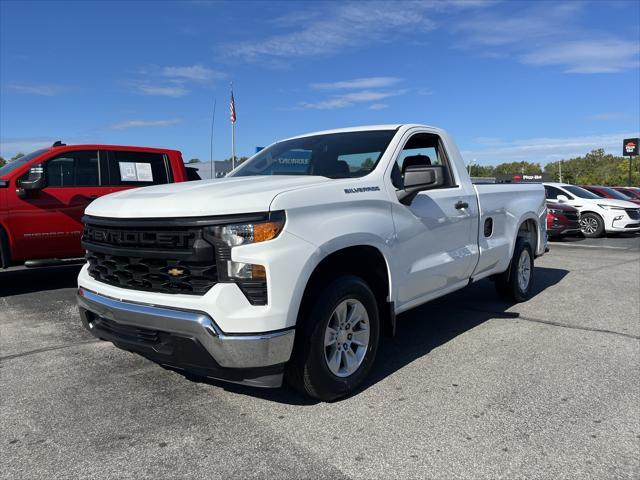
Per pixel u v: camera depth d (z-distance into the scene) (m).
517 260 6.11
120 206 3.43
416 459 2.78
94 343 4.88
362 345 3.66
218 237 2.99
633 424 3.16
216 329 2.94
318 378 3.30
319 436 3.03
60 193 6.89
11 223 6.51
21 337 5.08
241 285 2.96
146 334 3.26
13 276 8.57
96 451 2.88
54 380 3.93
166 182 7.93
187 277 3.07
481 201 5.19
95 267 3.69
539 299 6.64
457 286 4.95
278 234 3.03
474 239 5.09
